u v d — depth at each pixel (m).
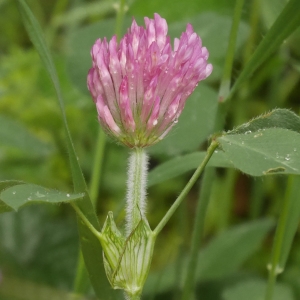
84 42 0.33
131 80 0.19
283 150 0.19
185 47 0.20
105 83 0.20
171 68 0.20
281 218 0.24
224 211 0.37
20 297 0.29
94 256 0.22
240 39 0.33
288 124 0.20
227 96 0.25
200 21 0.34
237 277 0.33
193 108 0.29
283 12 0.23
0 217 0.38
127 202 0.20
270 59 0.36
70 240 0.38
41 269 0.36
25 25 0.22
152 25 0.20
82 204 0.21
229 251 0.32
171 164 0.24
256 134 0.19
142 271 0.19
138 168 0.20
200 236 0.25
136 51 0.20
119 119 0.20
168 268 0.33
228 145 0.19
